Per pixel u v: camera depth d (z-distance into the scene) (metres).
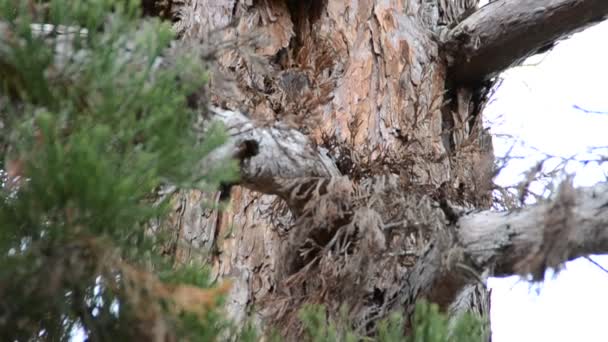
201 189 3.34
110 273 3.13
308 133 4.86
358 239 4.47
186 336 3.20
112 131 3.17
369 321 4.54
